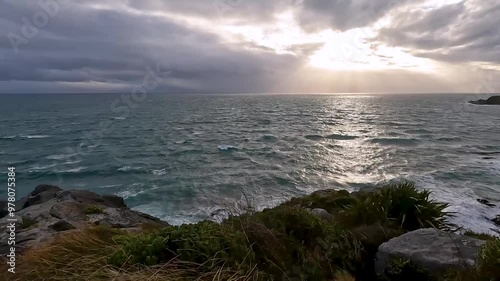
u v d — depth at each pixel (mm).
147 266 3248
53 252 3844
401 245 4051
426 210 5785
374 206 5754
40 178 30438
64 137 56562
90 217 8016
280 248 3826
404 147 42312
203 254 3398
